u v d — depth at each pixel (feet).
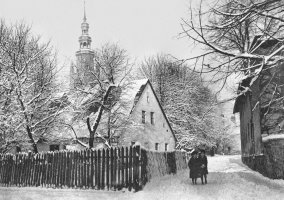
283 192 52.49
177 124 193.57
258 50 51.60
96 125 107.55
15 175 70.95
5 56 96.32
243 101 114.93
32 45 103.91
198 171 61.31
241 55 36.83
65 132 116.47
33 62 101.71
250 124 95.35
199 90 190.39
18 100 88.12
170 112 191.01
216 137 230.48
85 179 58.23
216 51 37.04
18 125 87.10
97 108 128.16
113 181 55.11
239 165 112.57
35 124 90.48
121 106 126.82
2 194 57.77
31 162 68.39
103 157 56.65
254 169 89.71
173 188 54.95
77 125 132.26
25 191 60.03
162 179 65.98
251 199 47.37
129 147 54.70
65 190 57.57
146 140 153.99
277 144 72.33
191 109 195.21
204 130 200.85
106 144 115.44
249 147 101.40
